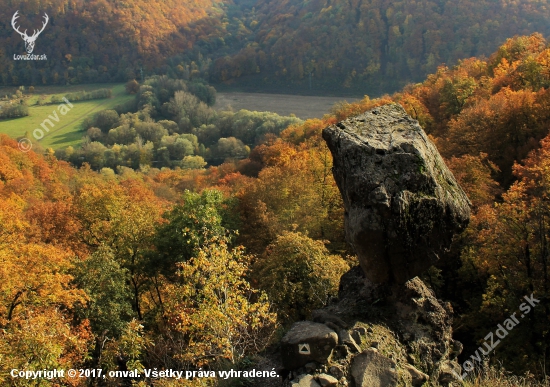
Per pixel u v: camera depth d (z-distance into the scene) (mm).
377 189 8164
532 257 20609
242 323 12227
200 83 120688
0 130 77375
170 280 25391
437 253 8727
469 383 8688
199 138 99562
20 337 11812
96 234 30203
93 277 21469
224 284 13375
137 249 26266
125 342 13914
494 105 40500
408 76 114438
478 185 29109
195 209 25844
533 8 102000
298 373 8156
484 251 21828
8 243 24141
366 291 9578
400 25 116938
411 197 8281
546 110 37719
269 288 18719
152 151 85438
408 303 9156
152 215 30922
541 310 19016
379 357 8039
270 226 28766
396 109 9742
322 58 127750
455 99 53312
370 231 8227
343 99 117750
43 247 22203
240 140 93625
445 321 9234
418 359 8602
